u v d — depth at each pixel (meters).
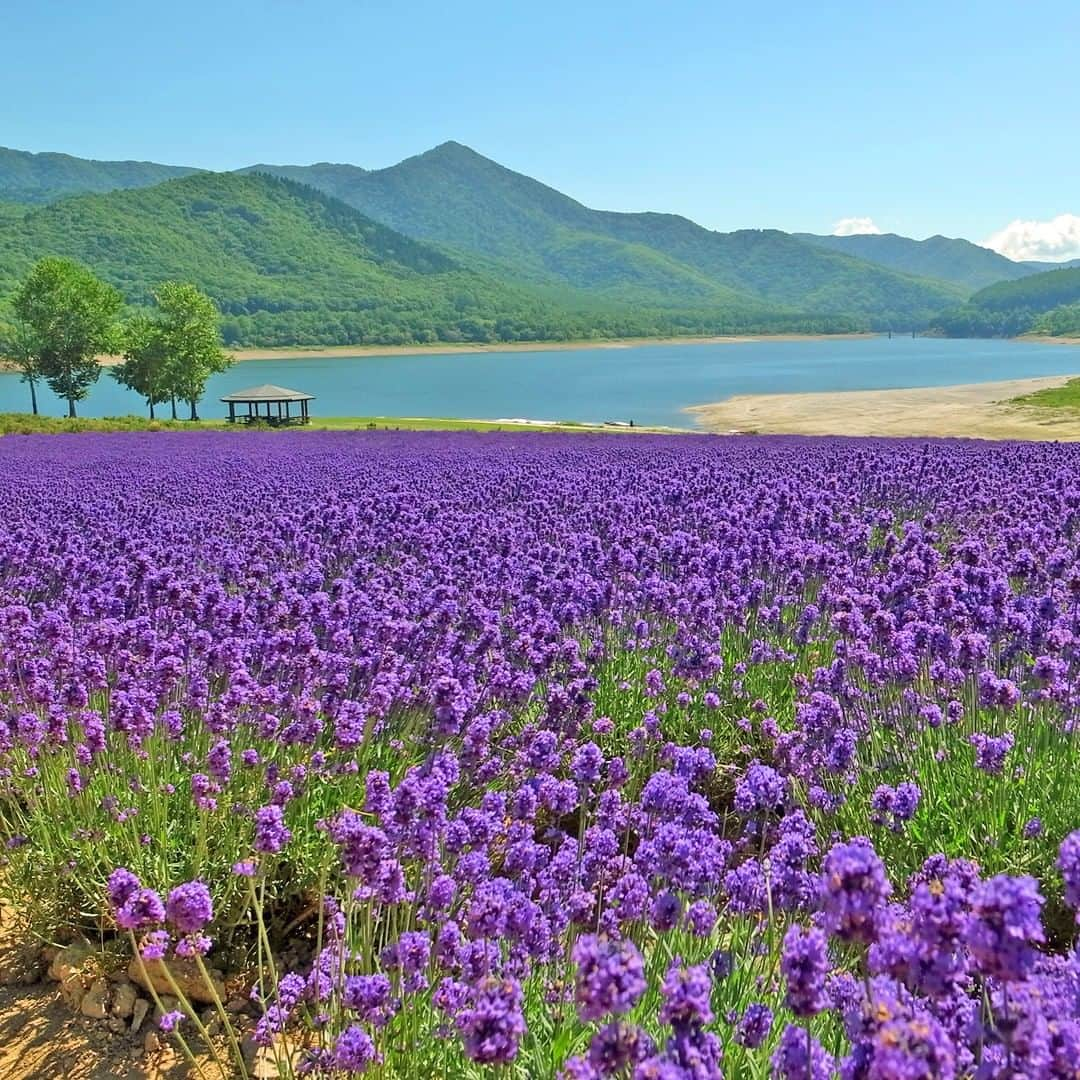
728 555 10.14
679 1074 2.36
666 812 4.57
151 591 8.53
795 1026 2.85
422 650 7.62
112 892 3.46
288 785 4.88
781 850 4.00
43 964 4.92
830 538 11.97
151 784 5.31
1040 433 52.44
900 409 75.94
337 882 4.98
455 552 11.32
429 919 4.20
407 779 4.09
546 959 3.85
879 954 2.51
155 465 26.73
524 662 7.30
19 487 19.91
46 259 83.25
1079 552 10.24
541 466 23.73
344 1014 3.76
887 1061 2.18
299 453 31.47
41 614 8.44
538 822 6.13
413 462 26.28
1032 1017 2.43
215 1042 4.30
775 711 7.43
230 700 5.81
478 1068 3.43
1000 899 2.30
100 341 83.88
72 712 5.84
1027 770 5.55
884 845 5.04
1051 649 6.86
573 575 9.23
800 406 85.19
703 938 3.91
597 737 6.83
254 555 11.52
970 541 9.68
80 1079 4.12
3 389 142.38
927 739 6.16
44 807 5.68
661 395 111.31
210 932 4.82
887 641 6.80
